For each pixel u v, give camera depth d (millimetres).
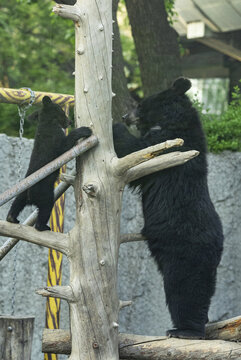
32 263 10945
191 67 24312
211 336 7645
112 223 6703
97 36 6602
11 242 7152
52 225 8594
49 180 6801
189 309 7594
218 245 7859
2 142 10328
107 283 6629
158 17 15203
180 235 7680
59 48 25125
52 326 8516
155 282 12844
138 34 15289
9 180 10469
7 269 10453
